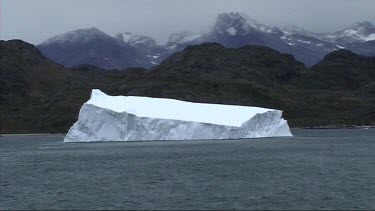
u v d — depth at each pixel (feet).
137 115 488.85
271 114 567.18
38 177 262.26
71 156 384.47
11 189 221.66
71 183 237.45
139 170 284.41
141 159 346.13
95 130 490.08
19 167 314.35
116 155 380.78
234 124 524.93
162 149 429.38
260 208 175.22
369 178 245.65
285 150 422.41
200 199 191.31
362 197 193.06
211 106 552.00
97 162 332.39
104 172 278.05
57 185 231.71
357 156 370.12
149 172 274.57
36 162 346.33
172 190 212.23
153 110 513.45
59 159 362.53
